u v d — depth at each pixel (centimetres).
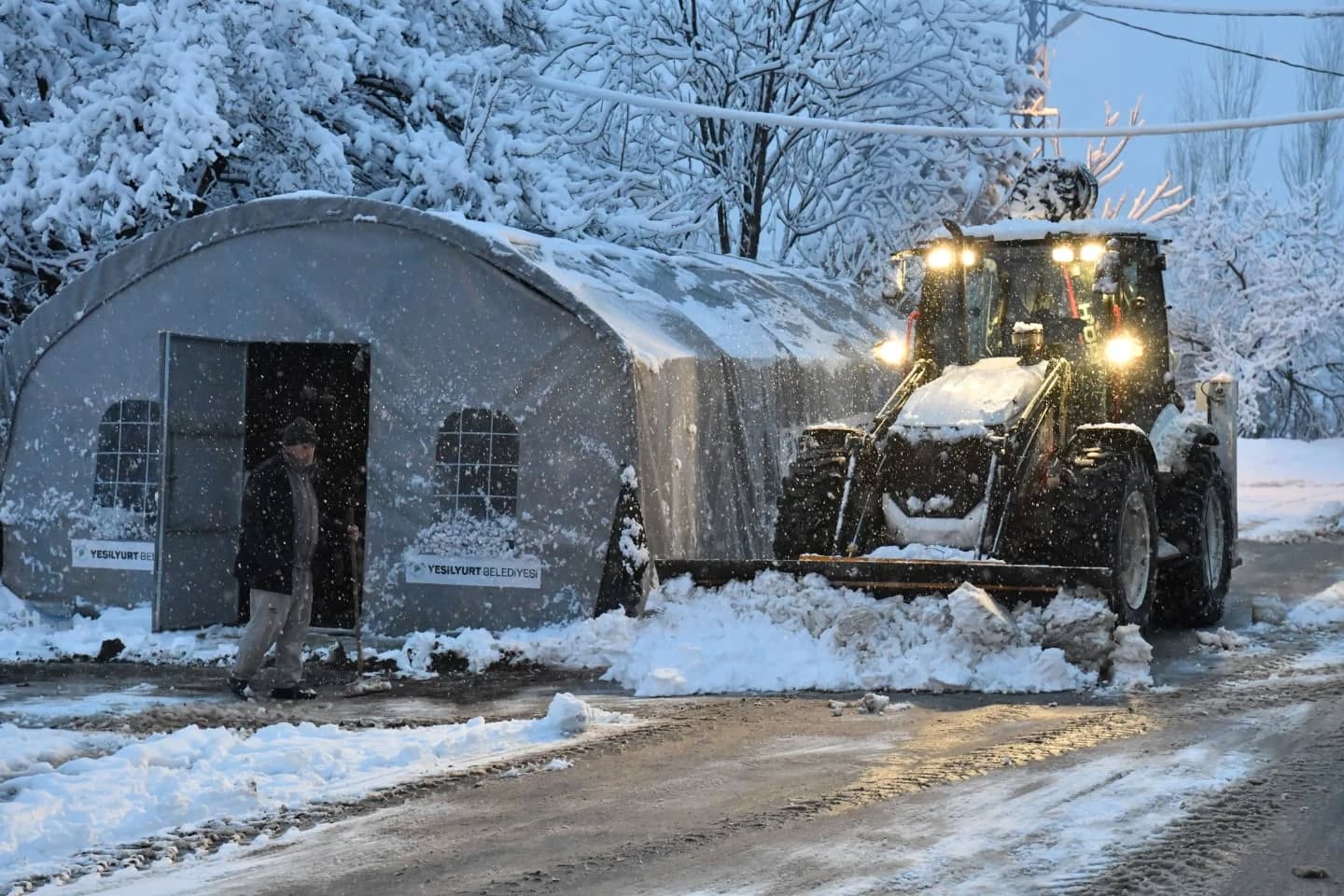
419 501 1157
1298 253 3325
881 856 564
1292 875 537
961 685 905
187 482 1180
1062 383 1081
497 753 754
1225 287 3356
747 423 1302
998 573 934
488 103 1647
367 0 1700
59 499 1250
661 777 699
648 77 2214
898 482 1022
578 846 586
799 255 2289
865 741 769
